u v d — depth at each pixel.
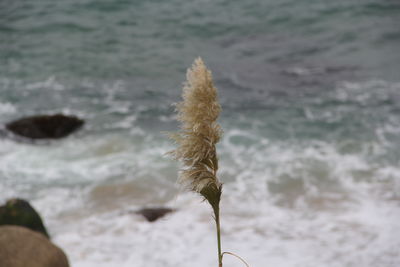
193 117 2.31
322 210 11.73
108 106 17.16
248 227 11.11
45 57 20.59
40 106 17.16
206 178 2.37
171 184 12.88
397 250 10.20
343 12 24.31
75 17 24.19
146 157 14.20
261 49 21.27
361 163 13.65
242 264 9.92
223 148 14.54
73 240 10.72
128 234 10.90
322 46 21.38
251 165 13.68
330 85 18.14
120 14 24.55
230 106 16.86
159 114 16.66
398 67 19.31
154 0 26.03
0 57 20.52
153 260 10.09
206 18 24.02
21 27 23.16
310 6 25.06
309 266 9.80
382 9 24.47
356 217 11.38
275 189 12.64
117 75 19.39
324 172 13.30
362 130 15.26
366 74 18.86
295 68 19.56
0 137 15.22
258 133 15.29
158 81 18.95
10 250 7.09
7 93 17.94
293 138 14.99
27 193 12.65
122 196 12.44
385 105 16.64
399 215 11.38
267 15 24.27
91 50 21.28
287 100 17.20
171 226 11.14
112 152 14.55
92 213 11.76
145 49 21.39
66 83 18.77
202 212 11.64
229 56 20.67
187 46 21.62
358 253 10.16
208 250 10.34
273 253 10.23
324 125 15.62
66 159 14.25
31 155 14.48
